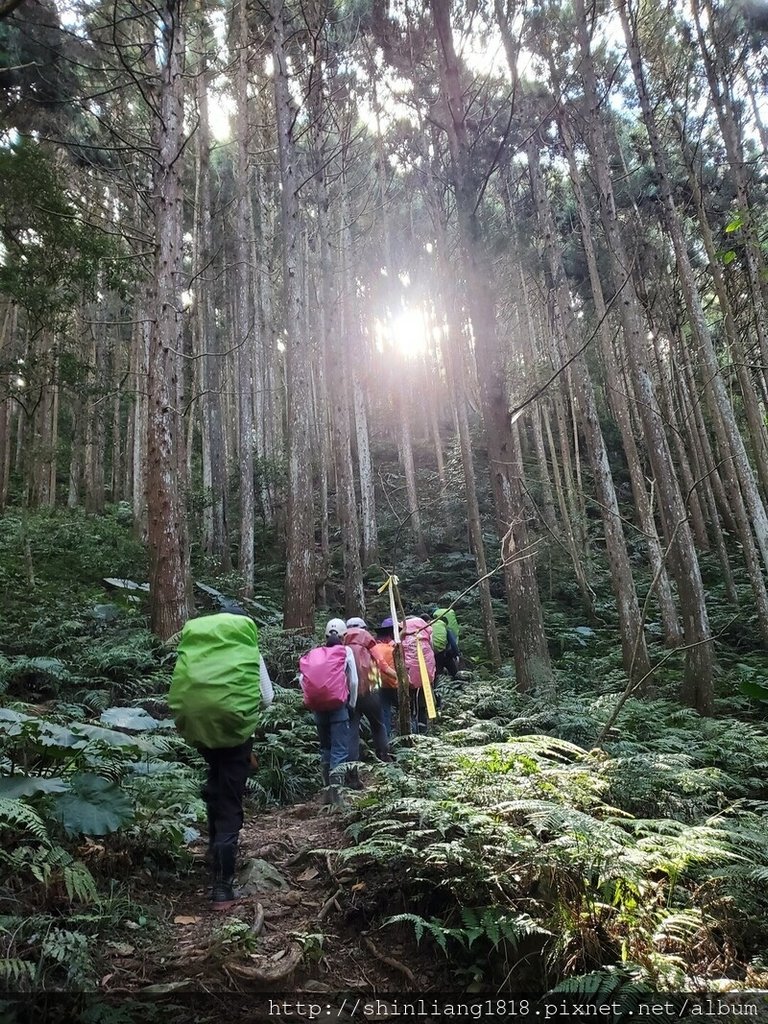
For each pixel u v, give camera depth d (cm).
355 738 528
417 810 342
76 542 1538
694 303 1111
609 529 1076
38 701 674
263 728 620
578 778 404
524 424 2705
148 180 1805
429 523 2177
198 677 347
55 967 254
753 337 1870
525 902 309
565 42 1273
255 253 2281
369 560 1920
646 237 1720
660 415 995
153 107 1019
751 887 337
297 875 388
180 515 1066
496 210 1892
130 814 319
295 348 1135
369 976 295
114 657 754
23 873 312
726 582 1612
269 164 2095
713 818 385
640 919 302
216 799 358
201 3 1570
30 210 1026
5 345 1597
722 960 294
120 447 3156
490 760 416
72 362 1175
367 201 2081
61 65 1261
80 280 1148
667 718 755
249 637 369
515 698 735
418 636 543
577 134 1459
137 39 1483
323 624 1234
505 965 290
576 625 1583
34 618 990
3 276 1034
